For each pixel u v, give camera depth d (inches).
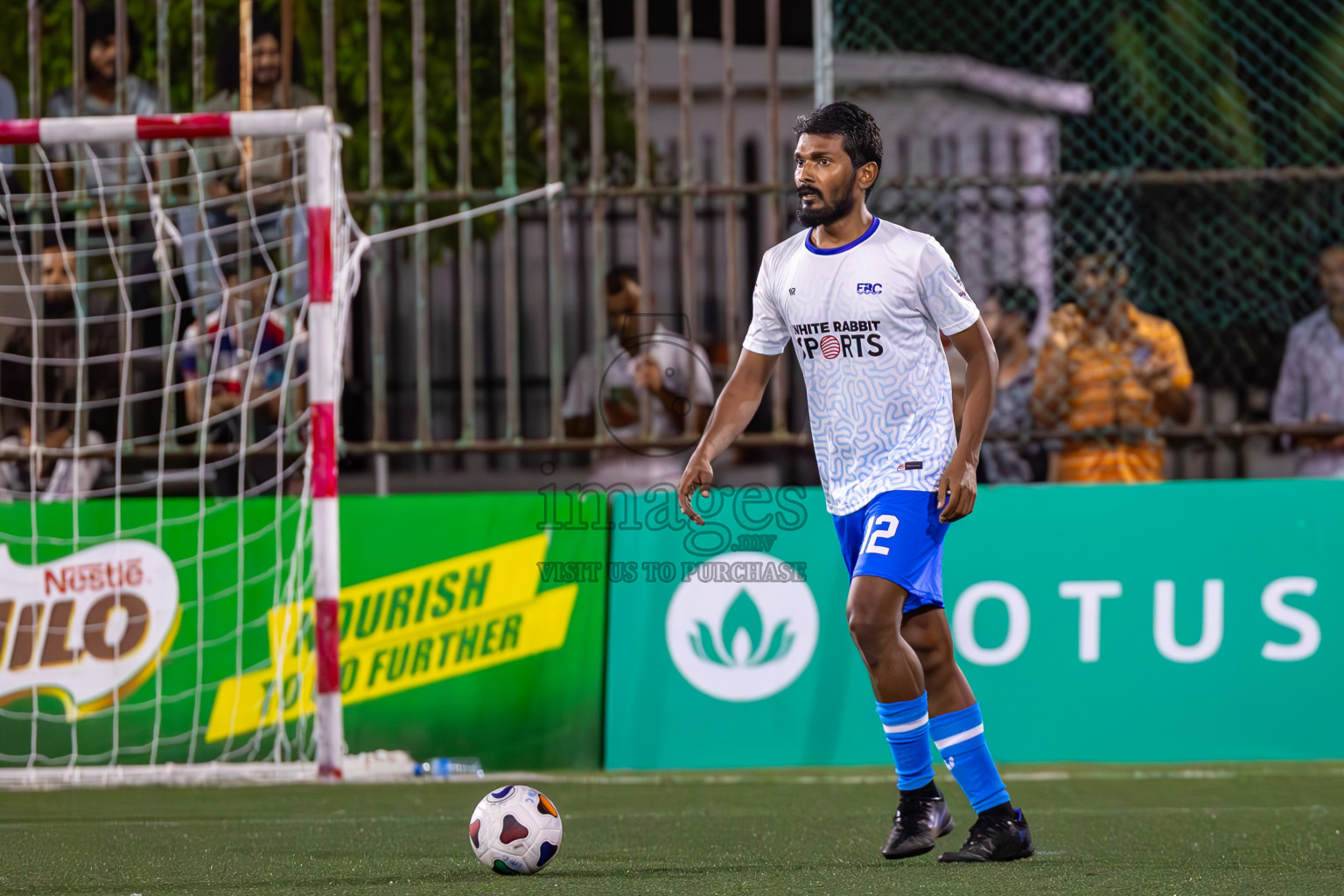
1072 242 995.9
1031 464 895.1
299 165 854.5
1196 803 642.2
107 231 799.1
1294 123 992.2
